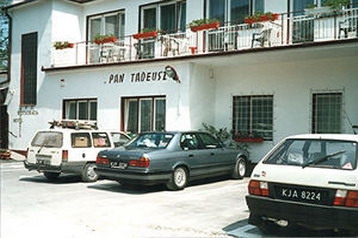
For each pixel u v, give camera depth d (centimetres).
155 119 1628
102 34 2048
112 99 1741
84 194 1068
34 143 1294
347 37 1233
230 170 1315
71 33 2067
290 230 700
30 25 2105
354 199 584
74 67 1841
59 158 1228
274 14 1401
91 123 1461
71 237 675
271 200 641
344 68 1362
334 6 1253
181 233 700
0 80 2331
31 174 1461
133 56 1847
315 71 1416
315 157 662
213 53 1422
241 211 867
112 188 1167
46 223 763
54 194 1065
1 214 833
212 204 940
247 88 1551
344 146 665
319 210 598
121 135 1391
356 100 1338
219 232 704
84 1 2059
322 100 1410
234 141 1554
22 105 2106
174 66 1542
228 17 1628
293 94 1455
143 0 1875
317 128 1413
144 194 1073
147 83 1625
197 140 1223
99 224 760
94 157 1284
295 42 1395
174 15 1798
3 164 1784
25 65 2119
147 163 1065
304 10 1373
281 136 1473
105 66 1738
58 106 1939
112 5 1997
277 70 1492
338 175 604
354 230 593
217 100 1616
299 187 624
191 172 1169
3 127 2256
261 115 1526
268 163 687
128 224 761
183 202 964
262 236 679
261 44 1404
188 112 1504
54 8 1998
